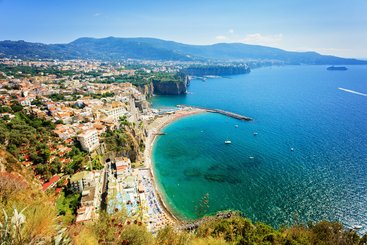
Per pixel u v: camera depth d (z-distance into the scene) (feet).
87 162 296.92
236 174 319.68
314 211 238.68
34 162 251.80
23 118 355.56
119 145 355.97
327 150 386.52
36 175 236.63
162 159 372.58
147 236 67.36
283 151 388.98
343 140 428.97
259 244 100.99
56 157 274.16
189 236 82.02
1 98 424.87
